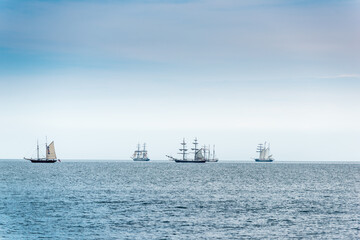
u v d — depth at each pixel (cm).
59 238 9356
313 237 9669
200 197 16850
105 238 9412
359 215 12531
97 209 13212
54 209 13112
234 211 13088
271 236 9712
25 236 9500
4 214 12075
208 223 11094
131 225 10756
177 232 10025
